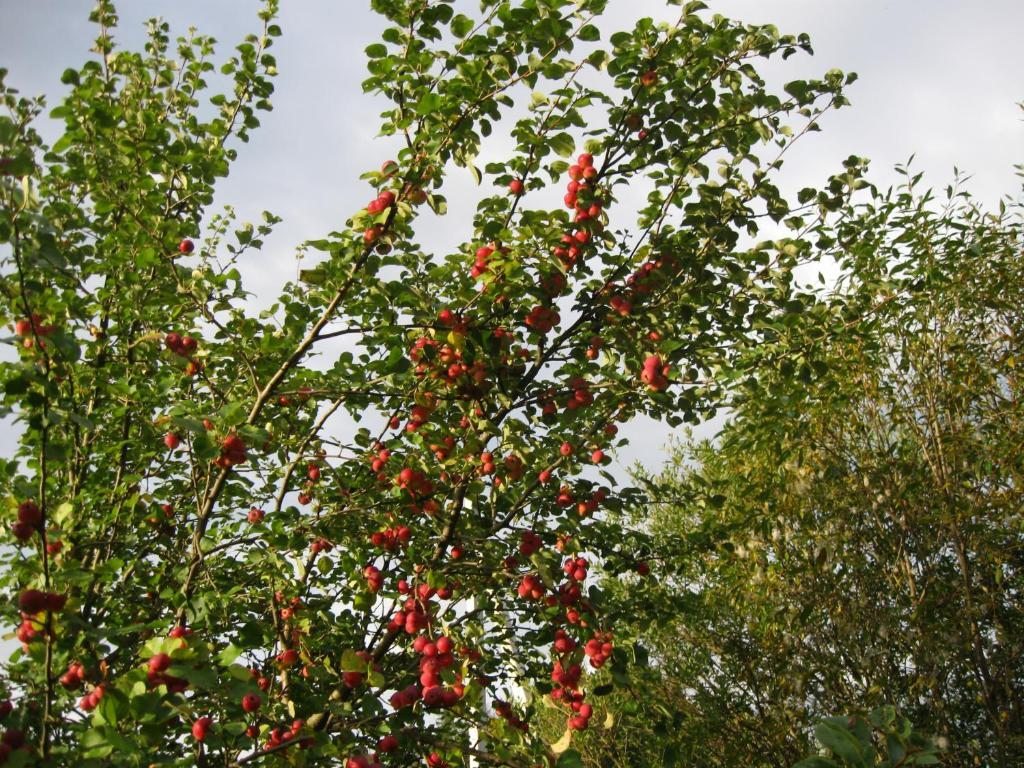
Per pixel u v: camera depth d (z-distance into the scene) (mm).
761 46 4504
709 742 7168
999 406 6602
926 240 6000
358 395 4469
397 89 3994
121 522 4414
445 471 4453
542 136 4316
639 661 4312
